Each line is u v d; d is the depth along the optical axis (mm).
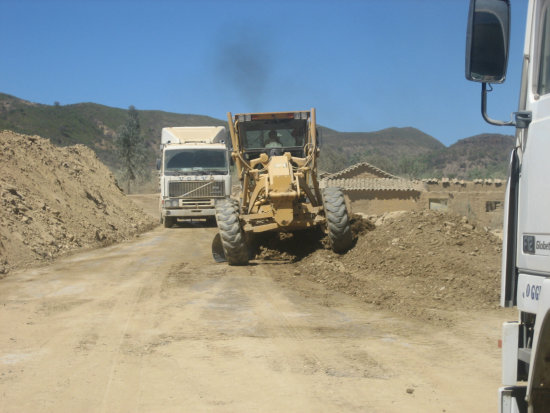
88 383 5566
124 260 13914
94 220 20234
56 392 5332
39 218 16469
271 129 14055
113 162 122938
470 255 11227
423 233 12320
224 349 6652
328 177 35688
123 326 7727
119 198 28516
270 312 8438
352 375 5727
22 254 13555
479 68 3787
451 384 5441
